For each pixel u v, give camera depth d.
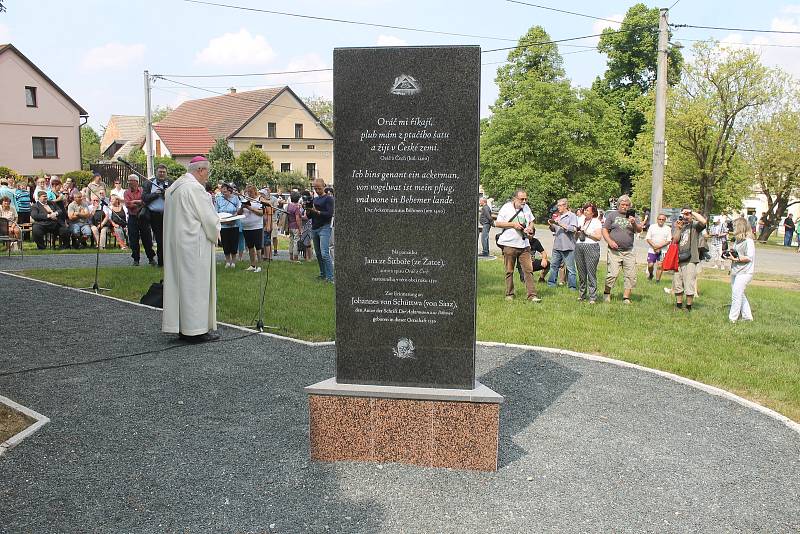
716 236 22.78
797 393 6.51
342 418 4.54
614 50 55.25
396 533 3.70
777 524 3.91
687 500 4.17
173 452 4.67
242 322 8.81
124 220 18.77
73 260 14.99
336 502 4.03
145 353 7.16
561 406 5.89
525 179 50.81
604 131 52.81
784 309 11.94
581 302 11.43
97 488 4.13
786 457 4.89
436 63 4.31
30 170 42.97
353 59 4.40
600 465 4.66
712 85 38.50
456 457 4.50
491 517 3.89
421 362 4.54
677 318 10.30
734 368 7.30
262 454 4.67
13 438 4.79
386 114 4.39
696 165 39.41
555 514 3.95
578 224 12.73
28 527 3.67
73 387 5.98
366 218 4.49
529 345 8.10
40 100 43.03
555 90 51.56
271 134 53.97
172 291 7.56
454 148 4.34
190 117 59.47
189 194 7.42
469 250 4.40
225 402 5.69
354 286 4.55
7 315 8.84
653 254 15.60
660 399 6.15
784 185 39.22
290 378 6.38
